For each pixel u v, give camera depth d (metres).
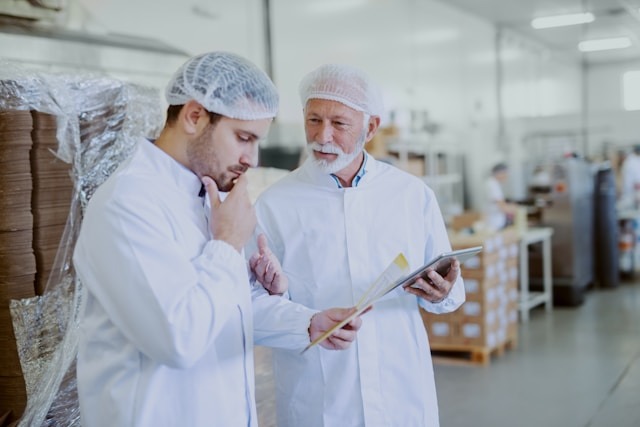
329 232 1.76
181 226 1.25
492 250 4.70
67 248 1.72
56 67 3.16
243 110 1.23
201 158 1.26
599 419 3.68
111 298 1.19
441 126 8.87
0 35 2.90
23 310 1.63
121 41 3.61
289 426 1.78
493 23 10.40
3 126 1.59
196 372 1.28
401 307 1.77
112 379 1.25
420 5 8.47
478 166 9.87
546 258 6.42
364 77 1.69
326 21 6.57
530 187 7.09
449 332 4.74
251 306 1.40
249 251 1.79
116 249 1.17
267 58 5.75
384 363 1.73
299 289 1.77
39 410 1.63
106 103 1.84
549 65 12.39
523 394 4.10
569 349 5.09
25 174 1.62
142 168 1.26
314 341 1.39
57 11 3.15
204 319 1.17
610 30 10.78
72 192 1.74
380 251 1.76
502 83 10.77
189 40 4.96
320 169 1.73
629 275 8.20
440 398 4.05
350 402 1.71
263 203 1.82
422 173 7.31
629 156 8.55
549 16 9.90
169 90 1.27
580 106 13.05
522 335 5.56
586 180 7.14
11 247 1.61
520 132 10.48
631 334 5.48
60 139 1.70
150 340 1.16
